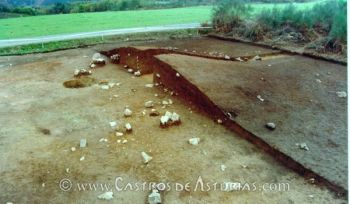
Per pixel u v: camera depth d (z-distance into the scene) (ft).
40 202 13.87
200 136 19.25
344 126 19.60
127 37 57.57
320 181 14.85
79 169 16.15
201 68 27.66
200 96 23.03
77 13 104.06
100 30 64.90
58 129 20.54
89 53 44.93
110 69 35.55
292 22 51.21
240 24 57.93
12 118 22.35
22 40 54.49
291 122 19.98
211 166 16.25
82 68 35.88
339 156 16.43
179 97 25.53
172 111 22.93
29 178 15.46
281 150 16.88
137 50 35.91
